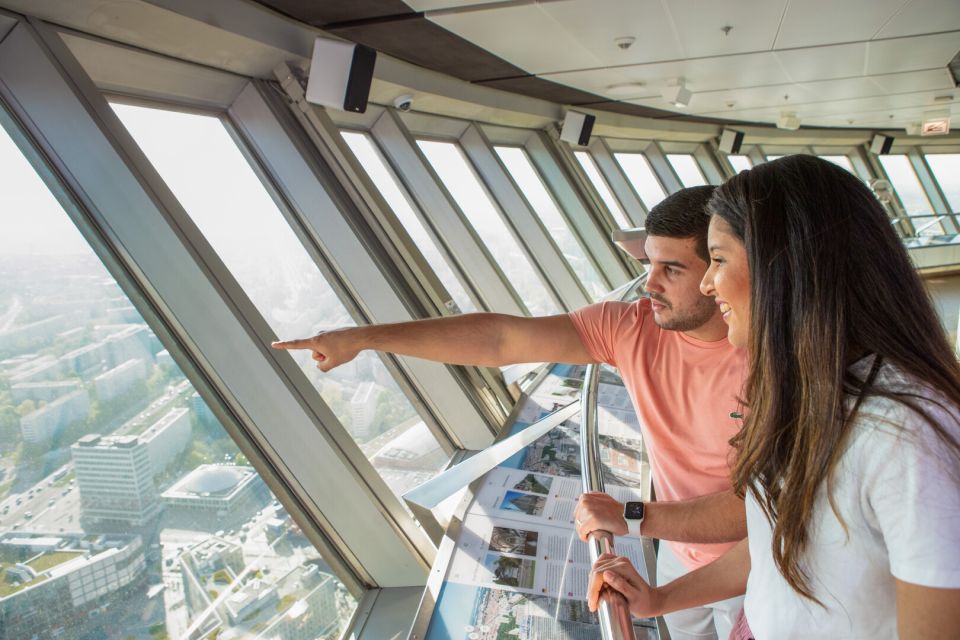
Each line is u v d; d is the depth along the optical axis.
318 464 2.92
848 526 0.69
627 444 2.78
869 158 14.21
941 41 5.44
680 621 1.68
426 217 5.33
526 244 6.68
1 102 2.34
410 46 4.28
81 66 2.45
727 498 1.27
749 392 0.81
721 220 0.82
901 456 0.63
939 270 10.16
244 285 3.36
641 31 4.48
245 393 2.78
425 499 2.65
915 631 0.63
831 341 0.69
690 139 10.95
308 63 3.70
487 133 6.80
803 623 0.79
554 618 2.09
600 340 1.63
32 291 2.20
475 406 4.20
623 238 2.57
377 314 3.86
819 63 5.98
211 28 2.90
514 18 3.94
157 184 2.55
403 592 3.09
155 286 2.57
